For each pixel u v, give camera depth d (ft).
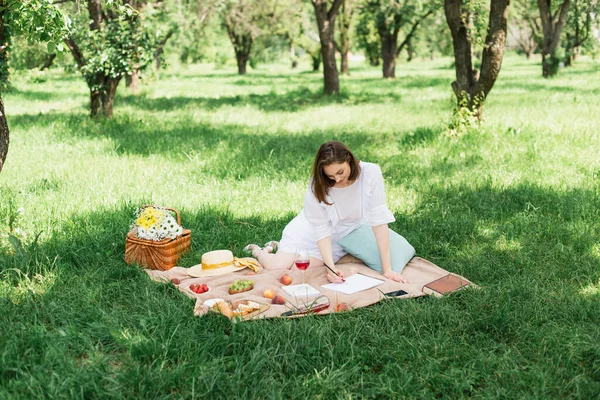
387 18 115.44
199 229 21.08
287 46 174.29
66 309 14.62
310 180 16.85
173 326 13.56
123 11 18.94
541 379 11.37
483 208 23.11
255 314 14.24
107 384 11.25
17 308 14.39
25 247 18.16
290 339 12.85
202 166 30.71
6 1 16.83
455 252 19.02
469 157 31.96
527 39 204.13
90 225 20.51
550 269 17.25
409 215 22.66
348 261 18.35
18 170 28.99
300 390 11.27
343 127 46.37
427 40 165.37
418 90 82.33
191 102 68.23
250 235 20.72
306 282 16.89
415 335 13.46
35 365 11.69
